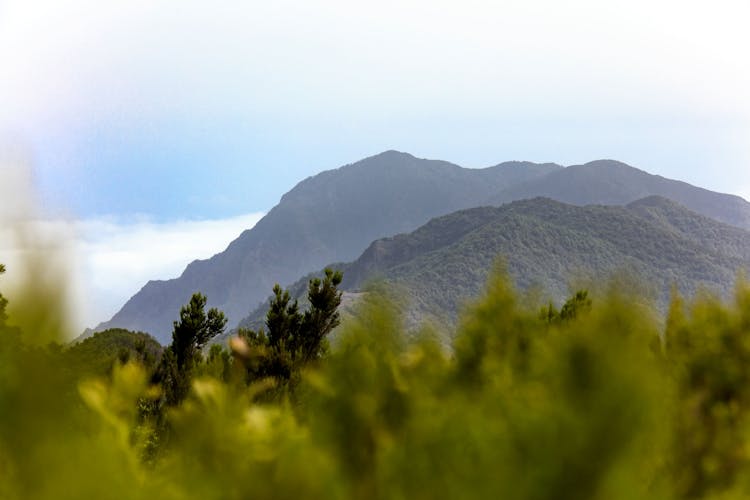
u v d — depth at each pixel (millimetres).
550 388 962
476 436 936
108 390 1038
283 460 1051
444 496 939
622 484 881
